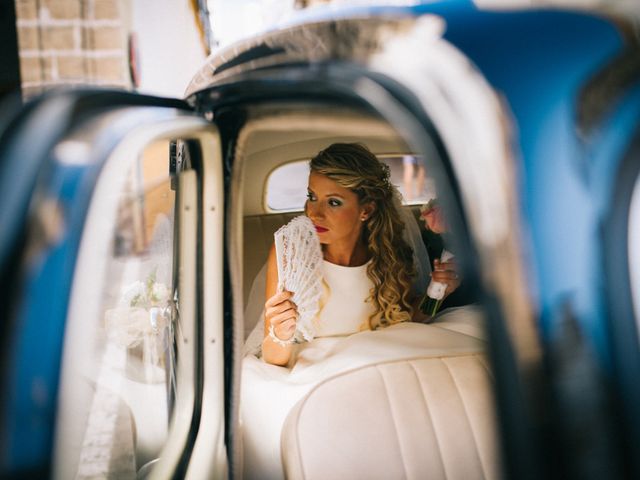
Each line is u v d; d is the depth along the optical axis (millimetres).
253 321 1883
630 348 602
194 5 3172
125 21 3152
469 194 606
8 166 531
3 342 482
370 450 1129
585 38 681
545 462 583
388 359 1341
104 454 1140
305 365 1515
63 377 516
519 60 665
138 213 843
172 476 958
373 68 707
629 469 583
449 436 1149
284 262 1604
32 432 494
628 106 644
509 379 591
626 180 627
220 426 1055
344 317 1689
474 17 723
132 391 1310
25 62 3059
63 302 515
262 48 862
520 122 631
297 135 1879
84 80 3115
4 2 2982
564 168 622
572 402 588
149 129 666
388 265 1690
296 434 1166
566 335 594
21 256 494
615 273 609
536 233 604
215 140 897
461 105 637
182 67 3490
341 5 845
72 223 530
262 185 2039
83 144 575
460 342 1455
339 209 1613
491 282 595
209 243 1001
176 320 1214
